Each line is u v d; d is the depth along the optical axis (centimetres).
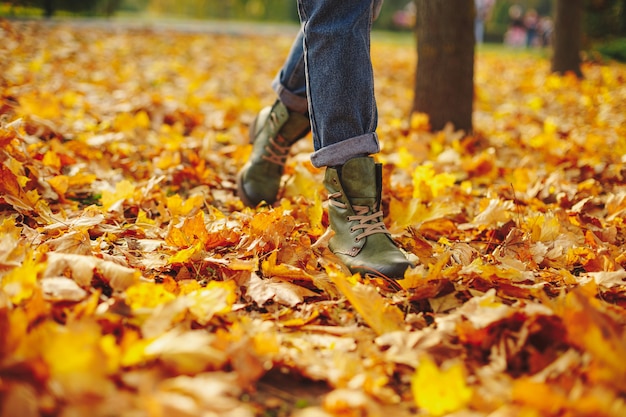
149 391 94
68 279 132
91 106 395
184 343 111
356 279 153
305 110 225
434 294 151
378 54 1226
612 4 1379
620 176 312
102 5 1617
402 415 105
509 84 841
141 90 502
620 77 880
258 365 112
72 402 92
